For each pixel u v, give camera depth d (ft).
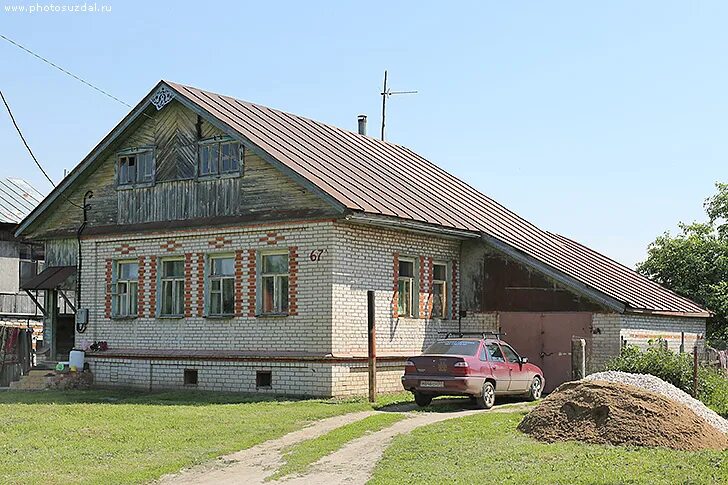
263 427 60.03
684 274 133.18
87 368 94.58
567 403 54.39
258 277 83.66
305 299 80.53
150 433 57.47
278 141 87.92
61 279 97.04
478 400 71.00
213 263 87.61
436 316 92.79
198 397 79.71
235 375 84.02
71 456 50.52
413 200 92.27
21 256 133.69
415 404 74.18
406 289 89.20
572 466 43.70
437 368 70.38
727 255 132.87
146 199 92.53
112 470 47.11
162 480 45.75
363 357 81.25
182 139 90.07
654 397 53.26
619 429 51.16
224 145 87.20
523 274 92.32
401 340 87.10
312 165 84.94
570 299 89.40
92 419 63.57
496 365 73.10
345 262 80.69
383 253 85.35
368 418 63.57
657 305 94.94
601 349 87.66
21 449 52.49
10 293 131.23
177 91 87.35
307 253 80.69
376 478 43.11
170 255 89.97
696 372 76.54
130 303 93.71
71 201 98.99
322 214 79.41
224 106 90.22
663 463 44.45
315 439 55.57
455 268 95.50
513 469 43.52
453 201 102.27
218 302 86.79
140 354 90.38
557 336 91.04
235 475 46.93
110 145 93.97
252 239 84.23
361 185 86.99
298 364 80.02
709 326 127.03
